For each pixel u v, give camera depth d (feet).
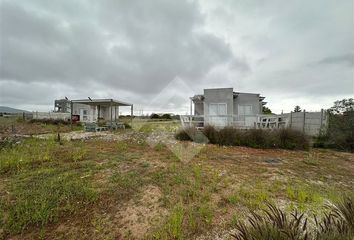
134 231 6.74
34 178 11.42
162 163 15.72
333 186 11.76
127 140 28.22
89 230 6.70
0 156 15.57
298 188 10.90
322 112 28.19
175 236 6.33
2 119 71.92
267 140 25.22
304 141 24.94
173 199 9.21
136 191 9.98
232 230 6.79
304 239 4.76
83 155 17.56
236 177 12.81
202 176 12.67
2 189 9.77
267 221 5.44
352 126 24.79
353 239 4.77
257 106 46.11
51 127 50.65
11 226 6.63
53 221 7.07
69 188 9.72
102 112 72.33
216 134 26.91
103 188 10.17
